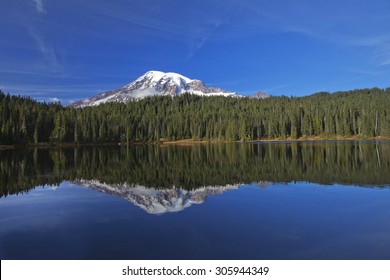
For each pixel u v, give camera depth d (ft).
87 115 508.94
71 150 318.04
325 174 105.19
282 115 524.11
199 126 538.88
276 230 49.19
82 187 95.55
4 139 379.55
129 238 46.98
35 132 419.54
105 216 60.64
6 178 114.93
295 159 158.30
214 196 76.23
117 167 148.15
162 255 40.34
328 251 40.68
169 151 278.87
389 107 467.93
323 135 476.54
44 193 86.74
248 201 69.67
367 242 43.42
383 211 58.70
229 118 550.36
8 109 446.19
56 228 53.52
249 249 41.70
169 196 78.54
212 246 42.91
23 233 51.19
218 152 239.09
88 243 45.39
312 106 558.56
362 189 79.56
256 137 510.58
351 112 482.69
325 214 57.82
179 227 51.75
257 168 127.65
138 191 87.15
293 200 69.56
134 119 576.61
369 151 197.47
